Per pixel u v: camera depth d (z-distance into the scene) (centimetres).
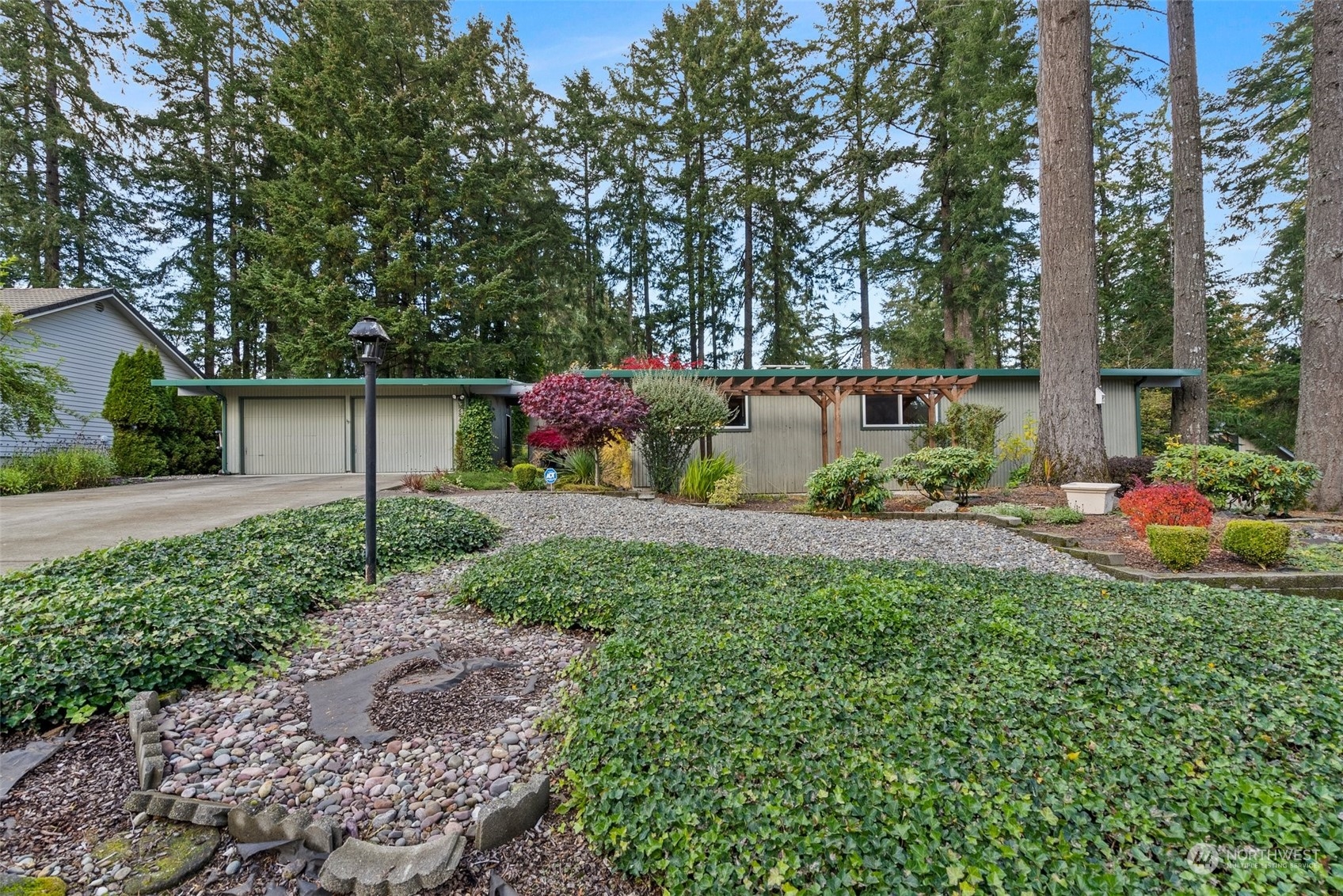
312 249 1584
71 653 267
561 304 2205
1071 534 591
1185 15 1041
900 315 2381
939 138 1698
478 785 213
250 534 511
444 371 1817
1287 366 1503
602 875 175
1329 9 758
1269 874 144
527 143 2144
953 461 727
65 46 1642
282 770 222
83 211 1762
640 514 695
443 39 1894
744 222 2072
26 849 186
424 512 623
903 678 247
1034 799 174
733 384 1000
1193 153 1051
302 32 1706
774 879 150
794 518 701
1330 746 199
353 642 339
